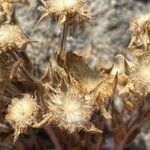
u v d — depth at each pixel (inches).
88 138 9.7
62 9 7.0
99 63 9.7
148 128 11.0
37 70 10.2
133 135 9.7
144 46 7.6
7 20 7.6
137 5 11.2
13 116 7.1
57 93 7.4
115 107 8.8
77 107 7.1
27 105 7.1
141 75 7.3
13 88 7.8
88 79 7.7
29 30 10.4
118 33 10.9
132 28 7.8
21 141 9.0
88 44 10.7
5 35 7.3
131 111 8.8
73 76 7.8
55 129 9.5
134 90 7.3
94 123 8.0
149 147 10.9
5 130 8.1
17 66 7.3
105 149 10.7
